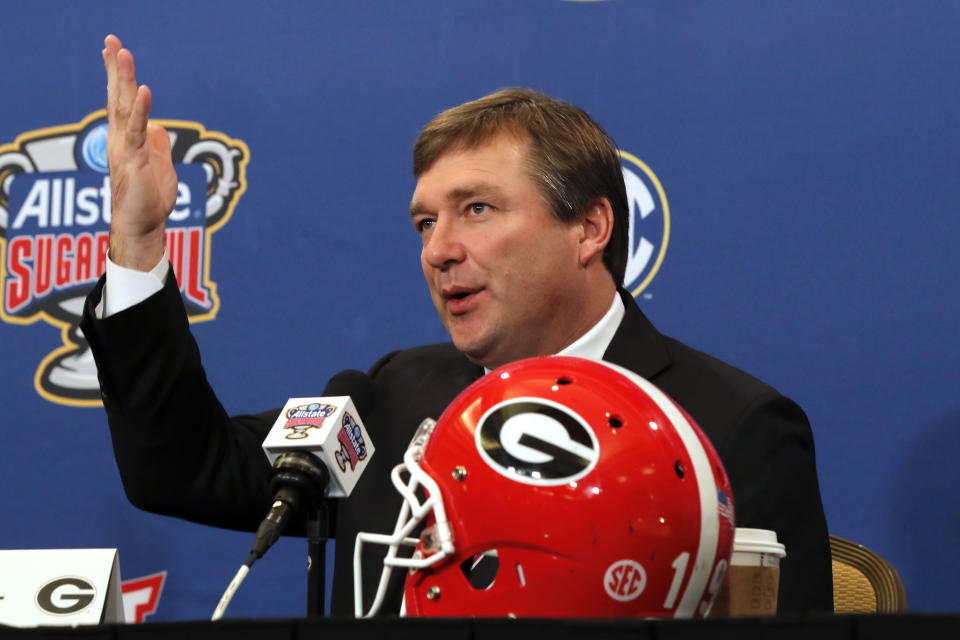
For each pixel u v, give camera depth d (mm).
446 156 3412
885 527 4602
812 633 1394
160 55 5832
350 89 5586
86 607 2924
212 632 1605
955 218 4652
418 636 1550
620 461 2018
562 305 3418
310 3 5676
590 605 1991
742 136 4977
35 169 5879
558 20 5309
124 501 5547
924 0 4781
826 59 4898
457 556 2084
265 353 5516
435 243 3342
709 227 4977
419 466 2166
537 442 2055
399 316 5391
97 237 5781
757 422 3250
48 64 5941
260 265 5578
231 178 5668
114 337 3176
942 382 4594
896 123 4770
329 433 2438
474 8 5441
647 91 5137
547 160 3357
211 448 3439
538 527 2004
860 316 4730
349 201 5516
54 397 5699
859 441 4676
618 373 2195
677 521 2002
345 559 3551
